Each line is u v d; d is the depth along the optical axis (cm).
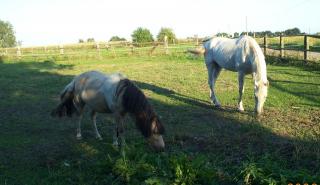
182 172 381
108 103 477
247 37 664
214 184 374
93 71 526
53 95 930
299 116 633
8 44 5547
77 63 1859
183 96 851
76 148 515
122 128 479
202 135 546
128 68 1528
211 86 757
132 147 452
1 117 708
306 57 1283
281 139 514
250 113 664
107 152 491
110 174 413
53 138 566
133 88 447
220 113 675
